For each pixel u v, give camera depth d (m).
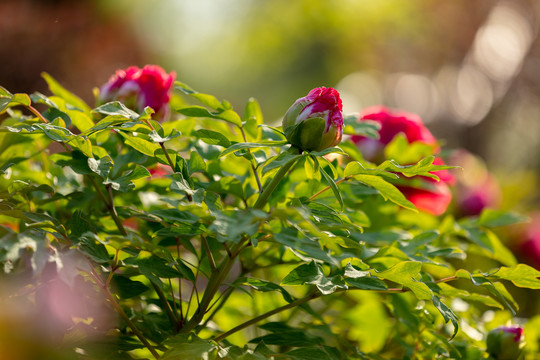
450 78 6.96
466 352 1.49
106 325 1.39
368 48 7.55
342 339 1.48
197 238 1.50
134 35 4.78
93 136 1.43
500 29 6.32
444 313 1.34
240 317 1.61
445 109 7.07
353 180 1.43
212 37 8.13
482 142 6.41
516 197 2.33
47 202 1.44
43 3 3.96
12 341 1.29
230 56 8.37
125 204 1.51
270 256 1.50
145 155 1.43
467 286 1.78
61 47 4.06
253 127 1.45
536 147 6.51
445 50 6.72
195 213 1.32
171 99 1.63
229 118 1.43
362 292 1.58
